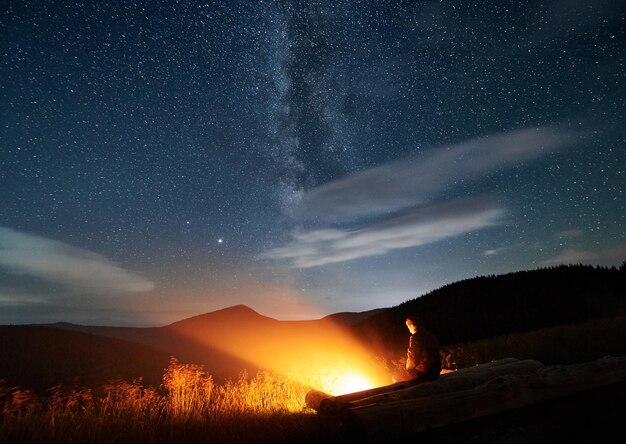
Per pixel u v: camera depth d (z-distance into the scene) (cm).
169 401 630
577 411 488
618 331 986
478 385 563
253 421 544
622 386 568
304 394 736
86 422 520
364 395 541
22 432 490
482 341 1341
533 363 666
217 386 738
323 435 481
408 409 454
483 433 442
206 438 479
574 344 937
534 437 423
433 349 585
